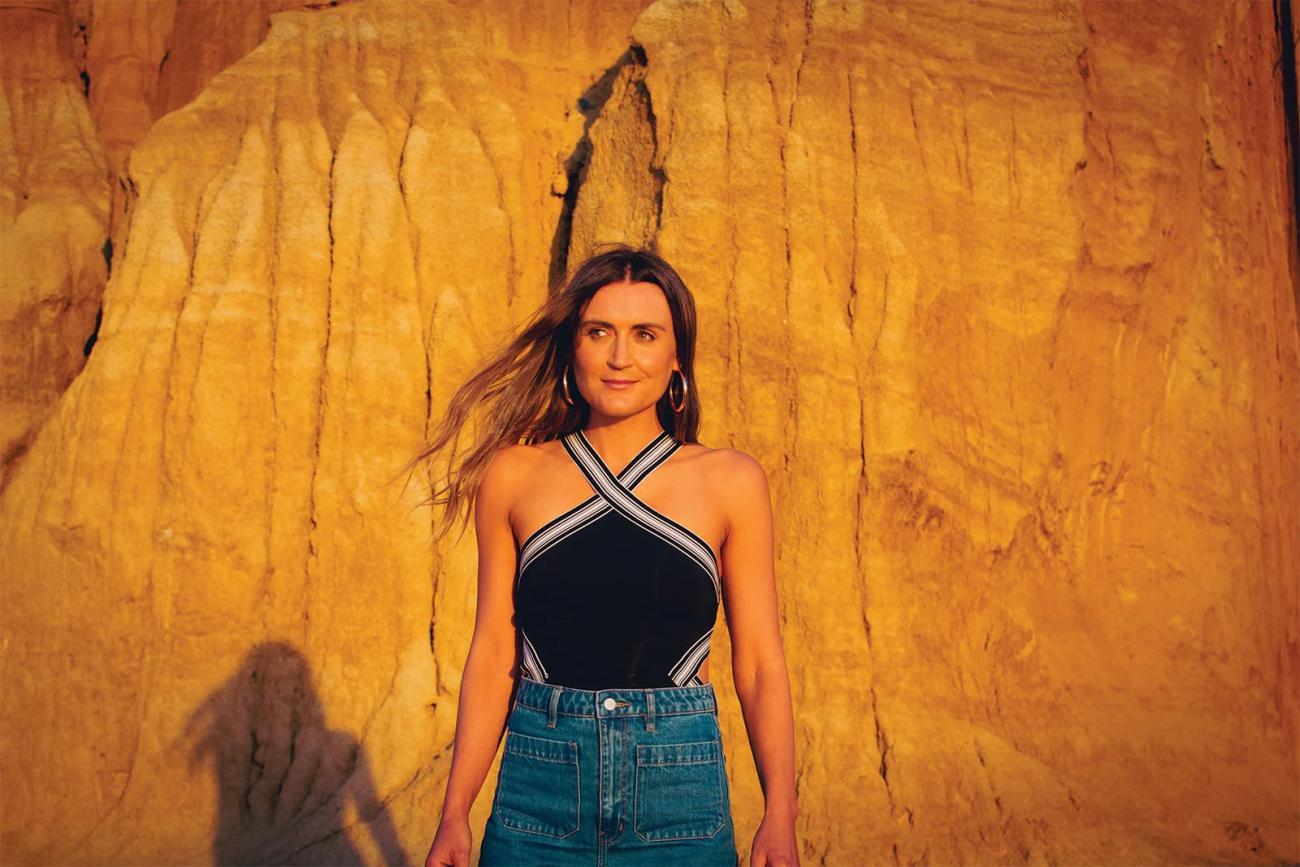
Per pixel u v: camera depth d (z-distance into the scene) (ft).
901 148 37.11
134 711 35.99
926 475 35.27
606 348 9.21
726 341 35.24
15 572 37.52
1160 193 40.47
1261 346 42.83
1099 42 41.37
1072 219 37.78
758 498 9.24
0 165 47.70
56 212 46.93
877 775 31.99
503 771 8.89
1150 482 39.11
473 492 9.84
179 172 42.42
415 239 40.14
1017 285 37.11
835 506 34.47
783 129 36.65
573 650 8.79
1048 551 36.91
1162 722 35.60
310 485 37.96
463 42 42.88
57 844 34.14
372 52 42.78
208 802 34.42
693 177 36.09
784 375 35.14
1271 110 45.44
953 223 37.01
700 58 37.37
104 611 36.86
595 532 8.96
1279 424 42.70
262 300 39.60
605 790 8.50
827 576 34.01
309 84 42.78
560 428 10.02
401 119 42.09
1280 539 41.39
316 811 33.42
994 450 36.19
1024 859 30.30
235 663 36.29
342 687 35.78
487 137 41.63
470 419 36.83
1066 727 34.65
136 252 41.32
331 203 40.27
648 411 9.48
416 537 37.06
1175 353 40.55
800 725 32.83
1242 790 34.73
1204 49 43.80
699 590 8.91
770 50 37.81
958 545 35.50
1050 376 37.24
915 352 35.78
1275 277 44.09
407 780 33.50
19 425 43.88
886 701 33.17
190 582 36.86
